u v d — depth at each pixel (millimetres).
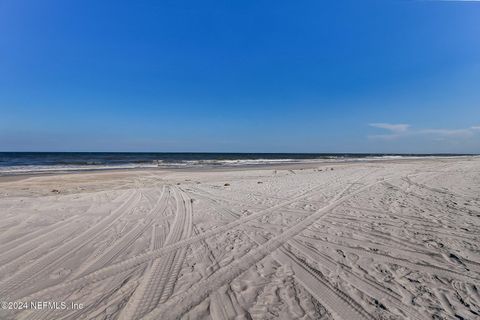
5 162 33438
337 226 5527
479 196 8758
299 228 5406
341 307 2748
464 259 3920
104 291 3049
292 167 25250
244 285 3184
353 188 10492
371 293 3014
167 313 2643
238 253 4156
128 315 2609
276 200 8156
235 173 18250
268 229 5348
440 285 3197
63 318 2568
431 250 4258
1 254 4066
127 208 7082
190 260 3898
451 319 2559
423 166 24562
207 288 3115
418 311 2684
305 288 3113
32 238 4762
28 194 9320
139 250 4270
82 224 5621
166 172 19156
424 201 7969
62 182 12922
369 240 4715
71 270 3564
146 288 3115
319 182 12375
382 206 7309
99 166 26312
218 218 6156
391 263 3793
